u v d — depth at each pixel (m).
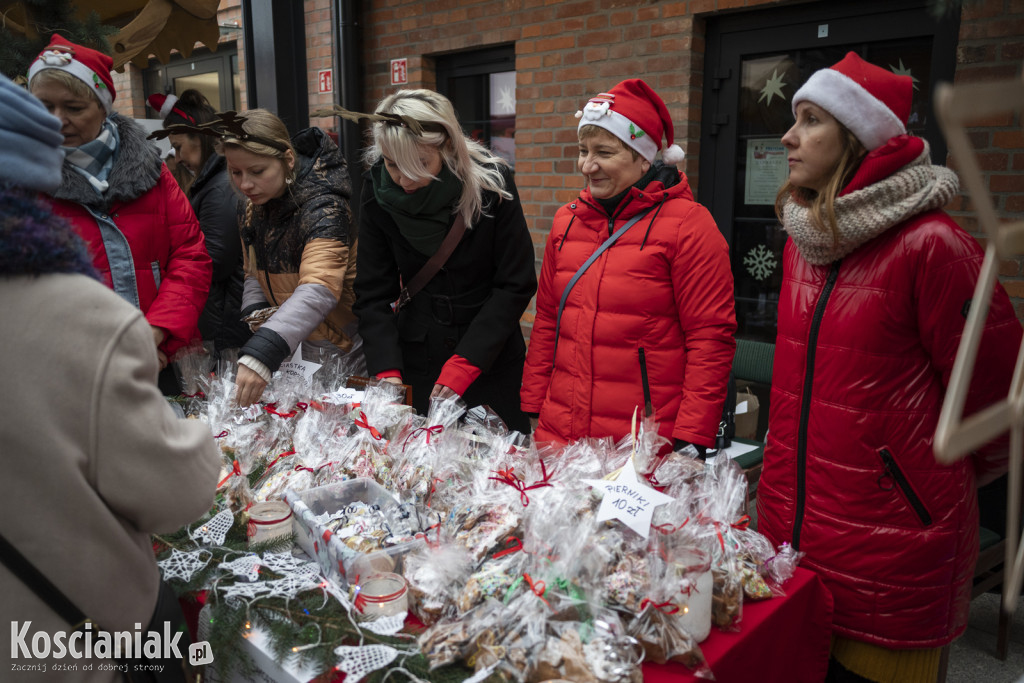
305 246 2.41
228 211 2.90
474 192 2.20
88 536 0.94
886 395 1.47
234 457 1.76
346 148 5.49
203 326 2.96
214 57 6.74
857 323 1.48
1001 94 0.51
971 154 0.50
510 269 2.35
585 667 1.08
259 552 1.44
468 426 2.02
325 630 1.17
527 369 2.28
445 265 2.37
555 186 4.62
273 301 2.66
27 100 0.98
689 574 1.21
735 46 3.94
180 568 1.36
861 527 1.52
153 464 0.95
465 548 1.36
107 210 2.13
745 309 4.24
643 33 4.09
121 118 2.22
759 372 3.08
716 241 1.91
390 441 1.88
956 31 3.20
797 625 1.43
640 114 1.90
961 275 1.36
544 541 1.23
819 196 1.49
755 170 4.04
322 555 1.37
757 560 1.40
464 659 1.15
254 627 1.22
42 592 0.93
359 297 2.48
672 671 1.16
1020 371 0.66
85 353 0.90
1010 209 3.02
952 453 0.59
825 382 1.54
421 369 2.53
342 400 2.13
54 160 1.02
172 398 2.30
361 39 5.49
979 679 2.29
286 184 2.41
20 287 0.90
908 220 1.43
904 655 1.55
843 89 1.42
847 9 3.53
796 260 1.66
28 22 2.49
